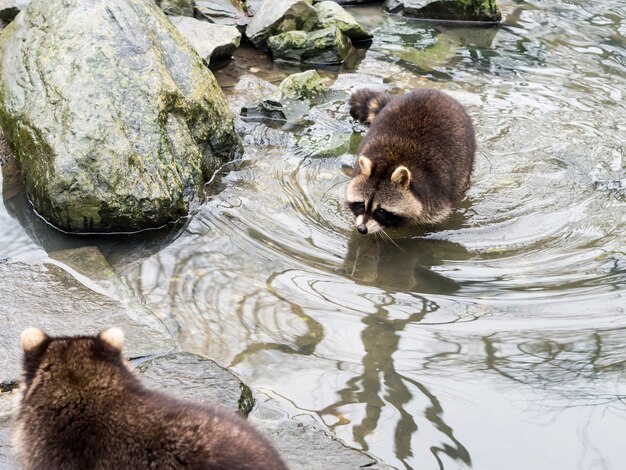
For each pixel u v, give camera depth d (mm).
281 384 2863
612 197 3518
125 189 3318
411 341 2980
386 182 3395
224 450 2381
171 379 2820
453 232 3406
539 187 3566
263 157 3686
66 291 3074
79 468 2449
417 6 4605
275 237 3338
